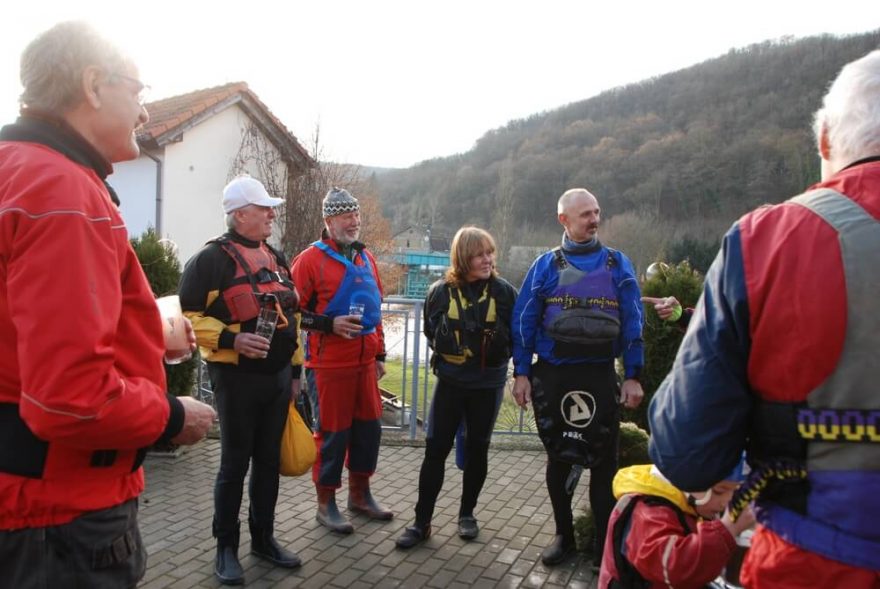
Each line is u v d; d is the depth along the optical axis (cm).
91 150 166
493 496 474
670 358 485
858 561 117
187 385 579
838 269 121
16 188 147
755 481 134
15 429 151
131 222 1600
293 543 391
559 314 352
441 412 392
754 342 130
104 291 149
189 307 328
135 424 155
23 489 152
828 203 127
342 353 405
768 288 127
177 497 458
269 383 343
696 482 138
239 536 365
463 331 382
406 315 614
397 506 452
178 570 354
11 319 148
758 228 135
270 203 346
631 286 359
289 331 351
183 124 1593
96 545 162
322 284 401
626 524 209
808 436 124
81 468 159
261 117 1830
